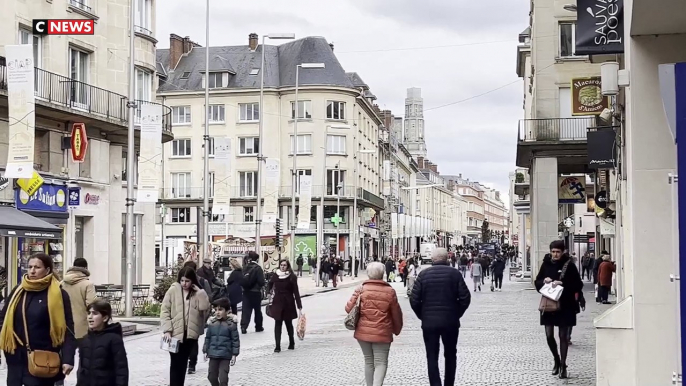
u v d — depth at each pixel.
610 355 10.60
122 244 35.59
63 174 30.66
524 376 13.26
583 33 13.12
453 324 11.20
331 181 75.44
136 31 35.41
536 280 13.23
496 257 44.47
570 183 44.56
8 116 26.66
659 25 9.70
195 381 13.42
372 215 82.94
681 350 5.48
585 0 13.11
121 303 26.84
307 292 44.81
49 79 29.38
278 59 78.62
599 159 21.56
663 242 10.20
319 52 77.25
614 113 19.39
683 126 5.53
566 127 44.06
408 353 17.06
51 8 29.98
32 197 28.45
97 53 32.75
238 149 76.19
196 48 80.88
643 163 10.23
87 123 31.73
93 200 32.62
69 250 30.94
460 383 12.56
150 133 27.47
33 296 8.83
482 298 37.12
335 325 24.69
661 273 10.20
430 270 11.38
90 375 8.20
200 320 11.35
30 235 24.64
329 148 75.44
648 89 10.19
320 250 55.31
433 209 158.62
